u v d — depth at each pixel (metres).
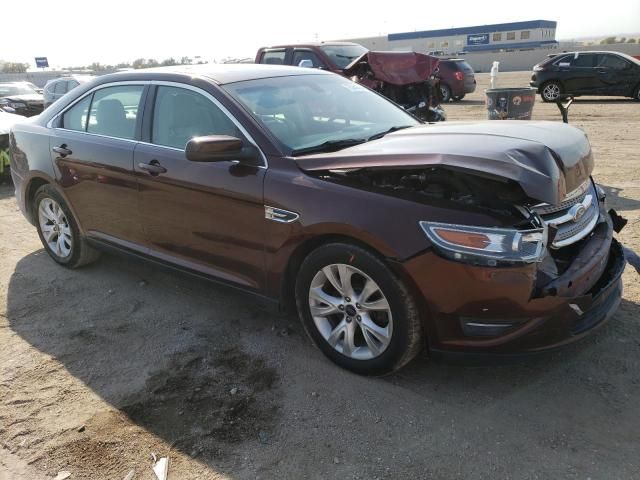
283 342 3.68
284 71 4.24
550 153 2.83
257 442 2.78
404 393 3.09
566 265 3.06
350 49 11.66
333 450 2.71
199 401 3.11
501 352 2.79
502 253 2.63
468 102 18.97
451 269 2.71
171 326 3.97
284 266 3.31
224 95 3.62
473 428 2.79
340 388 3.16
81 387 3.29
